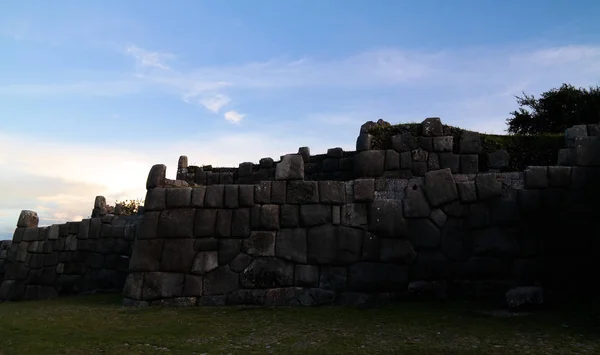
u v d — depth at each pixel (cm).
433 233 948
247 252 979
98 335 698
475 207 951
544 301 802
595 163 947
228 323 770
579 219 927
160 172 1051
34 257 1664
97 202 1959
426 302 888
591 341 591
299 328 721
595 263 905
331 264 958
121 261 1462
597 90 3186
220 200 1011
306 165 1705
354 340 634
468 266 927
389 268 941
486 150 1427
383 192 1040
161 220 1009
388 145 1455
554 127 3216
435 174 975
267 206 998
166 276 977
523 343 591
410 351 570
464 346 586
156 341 658
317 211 984
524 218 937
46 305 1060
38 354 602
